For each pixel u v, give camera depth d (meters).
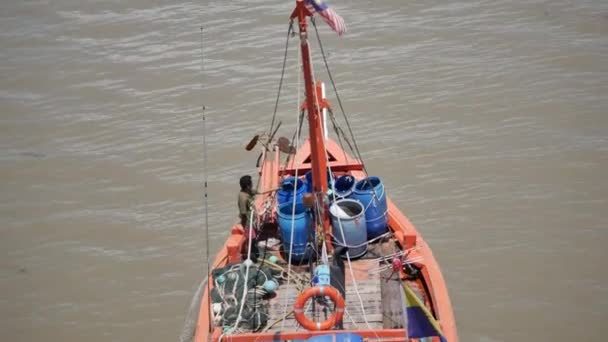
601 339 24.44
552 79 39.22
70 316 26.91
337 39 44.78
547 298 26.17
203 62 43.50
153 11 50.12
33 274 29.11
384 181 32.72
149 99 40.66
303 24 18.61
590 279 26.88
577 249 28.27
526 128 35.69
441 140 35.34
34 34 48.47
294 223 21.59
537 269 27.48
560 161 33.19
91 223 31.83
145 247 30.27
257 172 33.91
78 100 41.22
